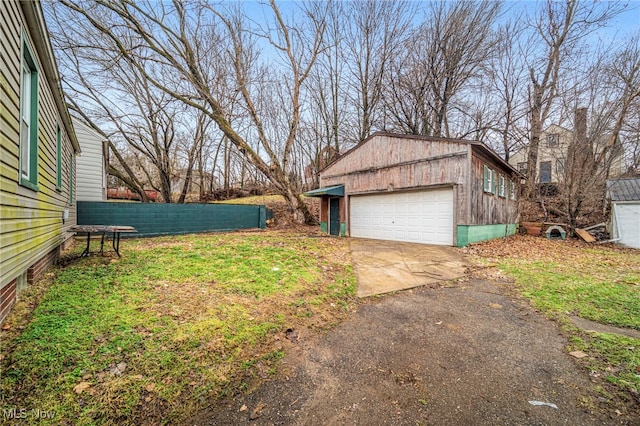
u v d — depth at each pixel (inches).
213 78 535.2
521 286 191.2
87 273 171.5
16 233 110.3
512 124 620.7
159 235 425.4
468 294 179.8
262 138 573.3
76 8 387.9
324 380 90.3
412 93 709.3
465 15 627.5
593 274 220.2
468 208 340.2
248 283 170.9
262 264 216.8
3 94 98.1
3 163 97.0
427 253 306.5
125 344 95.2
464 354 107.0
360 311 150.7
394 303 163.5
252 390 84.0
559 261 271.4
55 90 181.9
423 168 383.9
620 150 470.3
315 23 579.5
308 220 626.2
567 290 179.3
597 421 73.1
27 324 103.5
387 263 260.4
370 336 121.6
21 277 133.6
